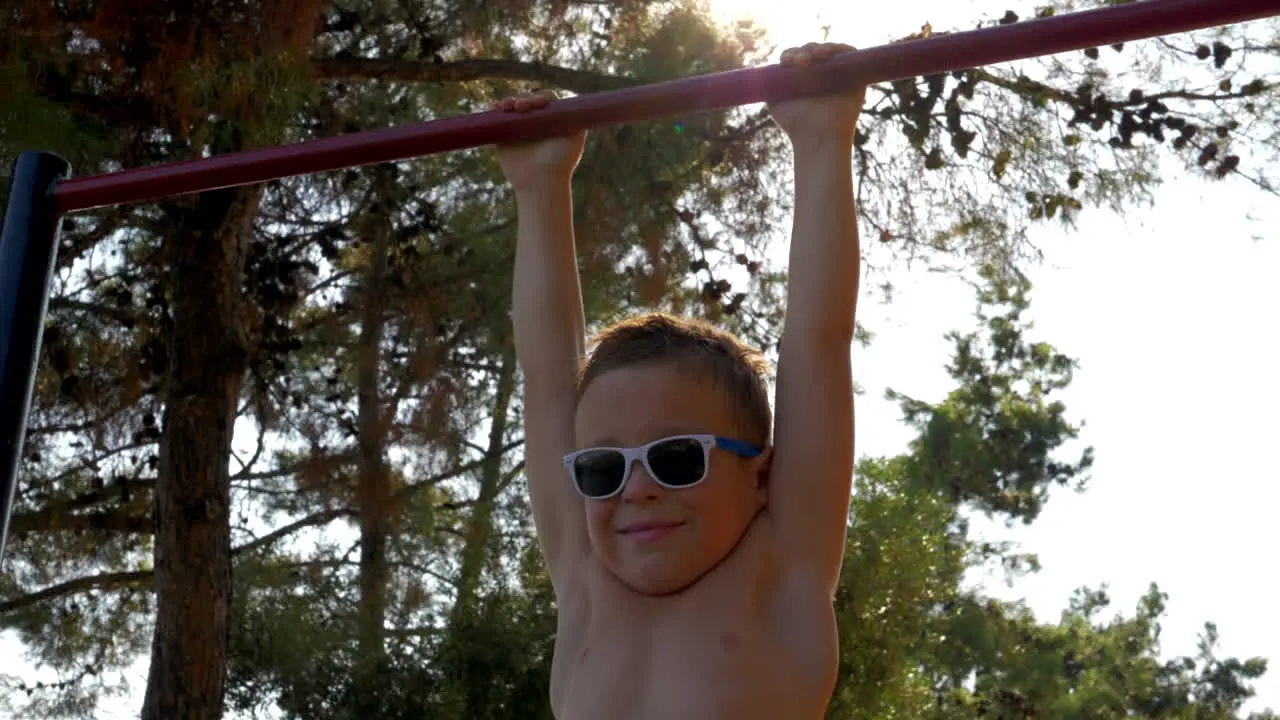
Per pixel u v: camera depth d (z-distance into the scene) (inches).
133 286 303.0
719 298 270.5
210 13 239.1
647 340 86.3
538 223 99.0
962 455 689.0
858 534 342.3
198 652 258.7
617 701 82.1
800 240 89.6
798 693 81.1
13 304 111.2
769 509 85.5
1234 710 893.2
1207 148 238.1
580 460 84.3
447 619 321.4
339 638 301.1
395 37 287.7
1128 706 784.3
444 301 287.6
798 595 83.4
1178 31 83.9
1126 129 243.4
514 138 99.4
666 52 278.4
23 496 301.3
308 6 245.1
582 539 90.4
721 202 281.9
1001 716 645.9
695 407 83.6
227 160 106.7
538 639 315.9
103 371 291.6
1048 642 708.7
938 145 257.4
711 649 81.4
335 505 320.5
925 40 88.6
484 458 330.3
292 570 318.0
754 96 92.7
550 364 95.9
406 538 319.9
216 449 266.4
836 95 91.0
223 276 272.4
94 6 237.6
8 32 223.9
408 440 296.2
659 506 82.2
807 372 86.9
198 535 261.9
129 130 247.8
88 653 344.2
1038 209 257.9
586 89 280.2
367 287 297.9
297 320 322.3
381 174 280.5
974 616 626.5
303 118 272.7
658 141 267.3
